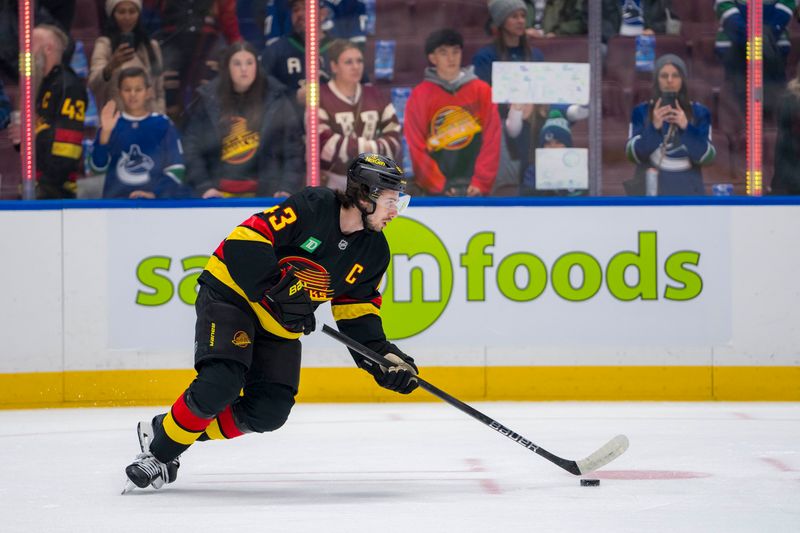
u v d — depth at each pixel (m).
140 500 8.90
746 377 17.25
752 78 17.91
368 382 17.19
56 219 16.97
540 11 17.70
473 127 17.86
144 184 17.91
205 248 17.17
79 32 17.73
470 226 17.27
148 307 17.09
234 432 9.30
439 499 8.87
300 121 17.89
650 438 12.90
